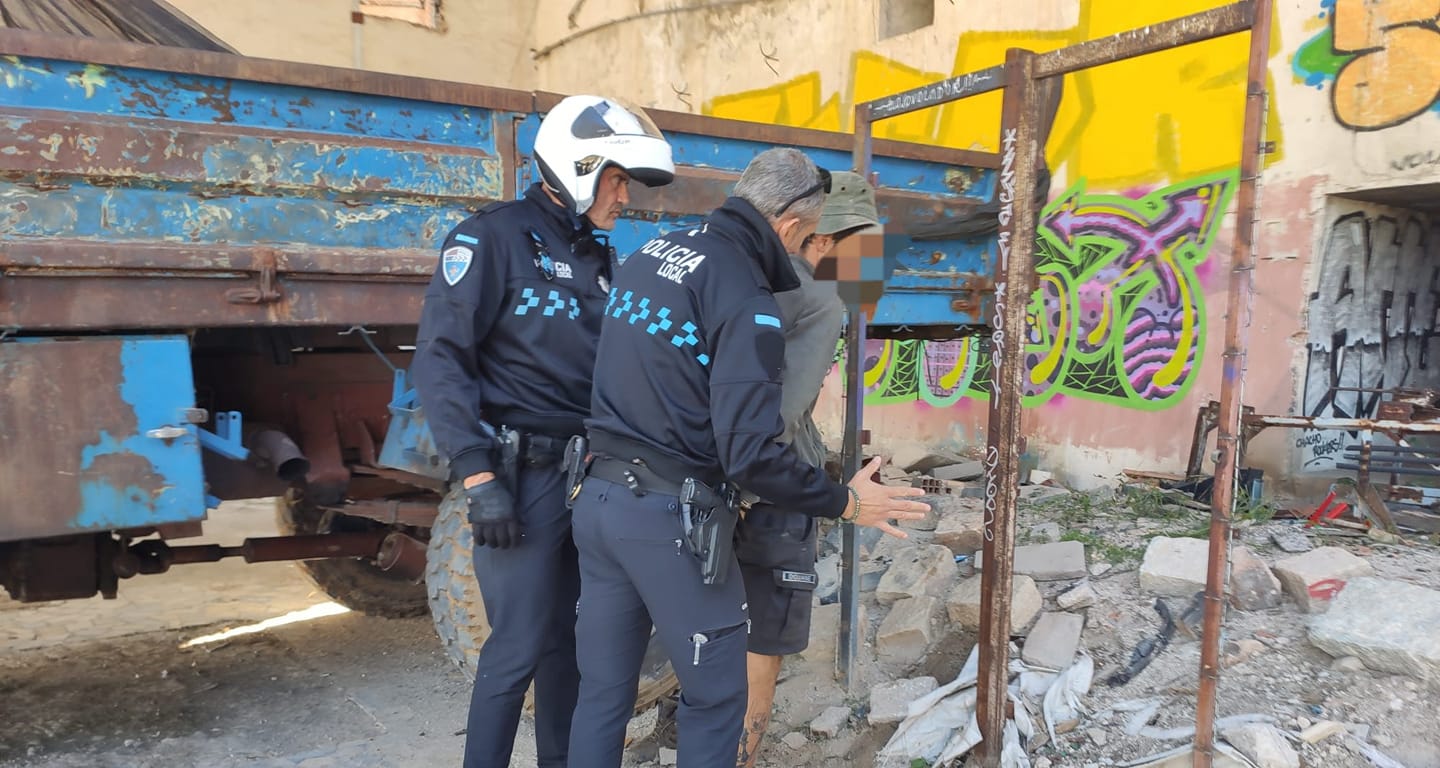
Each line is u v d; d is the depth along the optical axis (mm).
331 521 4207
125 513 2496
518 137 2936
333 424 3426
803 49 8438
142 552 3326
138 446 2506
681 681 2088
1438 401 5086
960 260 4004
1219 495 2307
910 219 3746
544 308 2393
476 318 2301
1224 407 2283
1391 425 4277
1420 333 5785
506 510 2244
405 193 2773
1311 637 2936
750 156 3350
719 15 9227
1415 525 4273
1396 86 4898
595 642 2143
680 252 2049
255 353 3322
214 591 4852
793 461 1947
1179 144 5844
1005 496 2641
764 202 2059
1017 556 3951
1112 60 2377
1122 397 6223
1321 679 2830
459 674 3828
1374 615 2895
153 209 2477
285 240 2639
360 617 4508
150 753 3098
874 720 3076
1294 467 5352
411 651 4082
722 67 9227
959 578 3980
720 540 2000
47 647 4027
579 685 2396
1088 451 6418
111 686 3641
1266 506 4688
